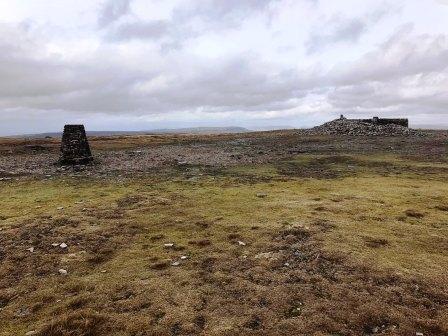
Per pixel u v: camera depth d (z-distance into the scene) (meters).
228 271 14.66
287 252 16.31
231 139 90.25
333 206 23.80
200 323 11.30
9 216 22.61
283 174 36.75
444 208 23.53
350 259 15.33
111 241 18.16
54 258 16.27
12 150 63.38
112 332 10.98
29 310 12.36
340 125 89.38
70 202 25.80
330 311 11.73
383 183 31.58
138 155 54.69
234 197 26.59
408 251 16.31
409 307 11.93
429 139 68.19
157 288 13.42
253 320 11.36
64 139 44.69
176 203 25.02
